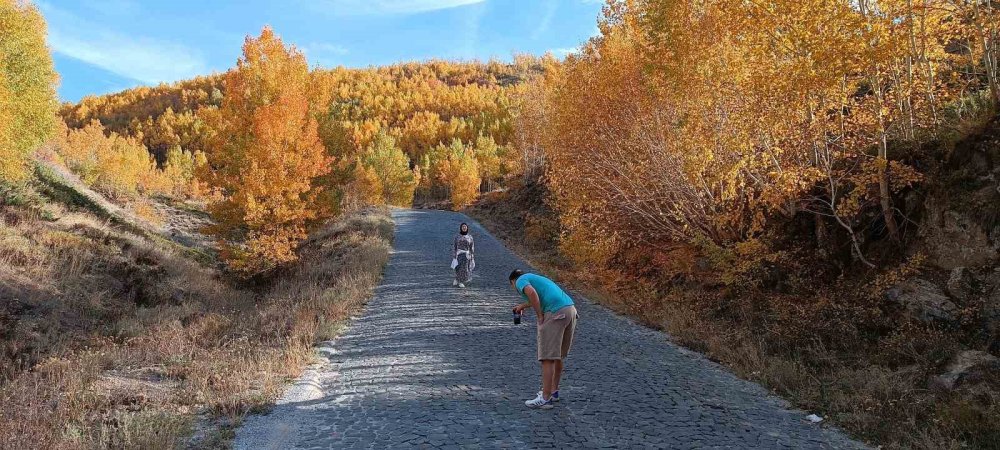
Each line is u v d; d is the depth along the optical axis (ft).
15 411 15.64
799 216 36.27
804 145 32.17
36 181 81.82
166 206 174.81
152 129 564.71
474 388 20.67
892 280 26.04
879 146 28.66
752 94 31.76
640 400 19.39
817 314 27.43
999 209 22.82
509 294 45.83
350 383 21.57
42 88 88.28
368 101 646.33
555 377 18.92
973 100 28.53
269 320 34.14
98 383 19.66
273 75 70.23
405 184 255.91
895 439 16.14
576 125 52.65
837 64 26.18
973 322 21.80
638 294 42.09
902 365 21.86
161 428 14.98
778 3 27.40
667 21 38.47
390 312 37.50
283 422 16.83
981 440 15.47
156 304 57.67
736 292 34.99
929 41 28.27
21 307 45.24
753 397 20.59
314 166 68.54
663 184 42.65
